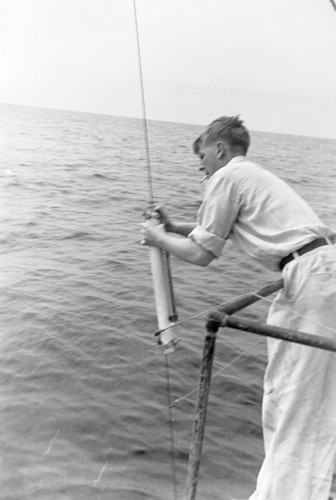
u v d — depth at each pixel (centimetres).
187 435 446
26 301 610
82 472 416
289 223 243
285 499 239
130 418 464
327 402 245
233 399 462
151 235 262
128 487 402
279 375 249
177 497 387
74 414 466
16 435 452
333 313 236
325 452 241
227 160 267
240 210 252
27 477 416
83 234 738
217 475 388
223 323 208
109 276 657
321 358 240
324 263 236
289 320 241
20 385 502
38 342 555
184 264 648
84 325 566
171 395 481
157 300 261
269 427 254
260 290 236
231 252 669
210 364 211
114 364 527
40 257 692
